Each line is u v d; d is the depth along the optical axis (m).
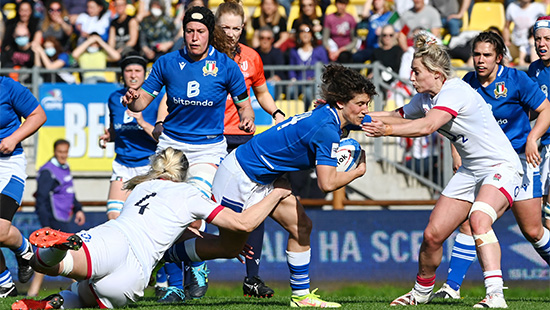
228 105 26.78
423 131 19.94
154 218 19.08
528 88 23.42
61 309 18.81
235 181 19.94
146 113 30.62
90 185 43.50
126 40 48.97
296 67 42.91
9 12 54.78
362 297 28.41
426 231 21.55
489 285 20.39
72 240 17.22
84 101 43.09
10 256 37.16
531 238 24.53
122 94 30.02
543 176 27.53
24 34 48.66
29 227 38.12
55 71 43.31
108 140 30.62
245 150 20.00
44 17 50.19
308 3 47.94
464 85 20.77
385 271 37.38
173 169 20.16
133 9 53.00
